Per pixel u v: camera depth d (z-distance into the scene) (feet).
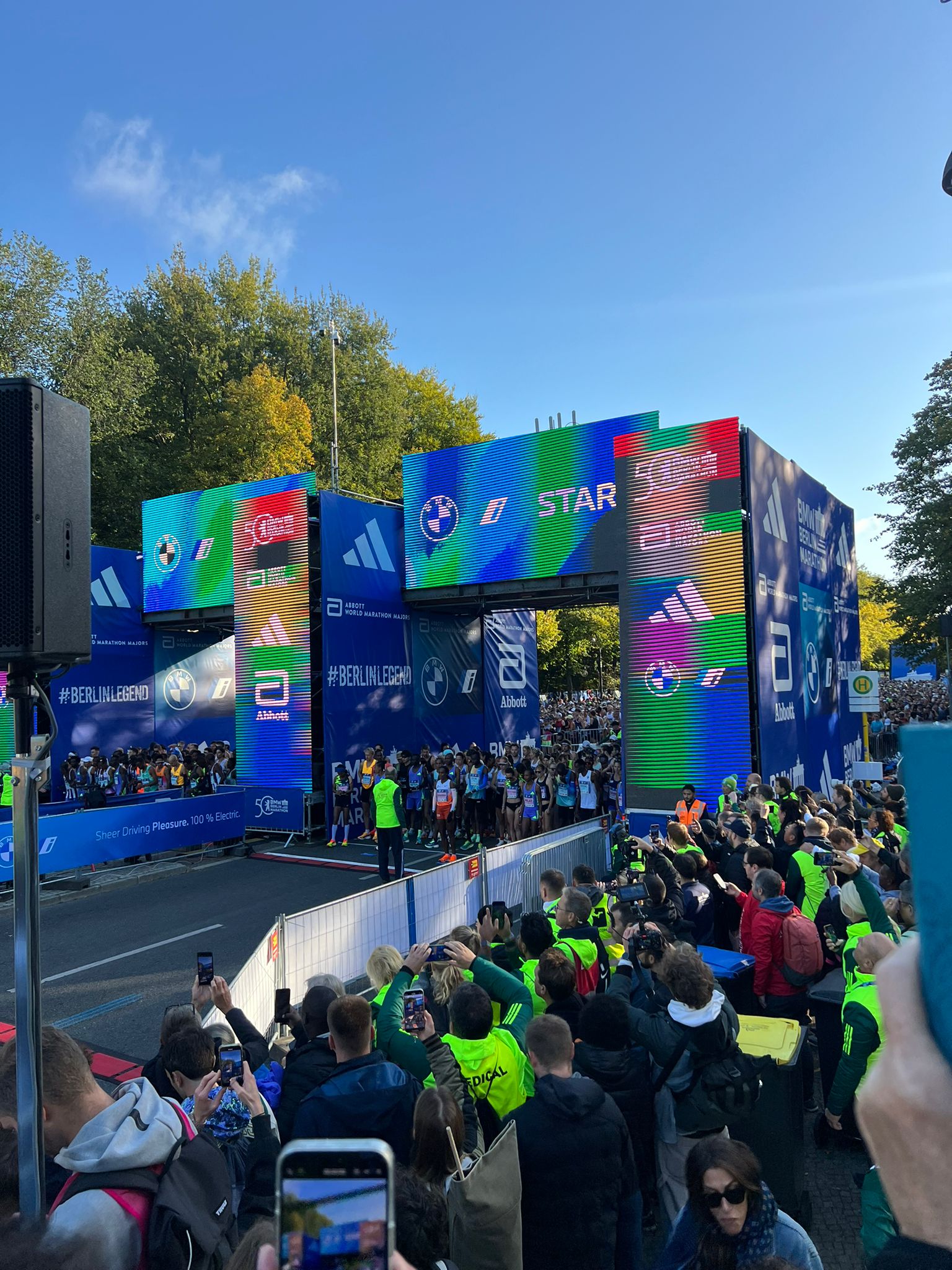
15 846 7.45
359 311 140.46
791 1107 13.66
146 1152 6.40
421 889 28.30
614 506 53.47
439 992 15.20
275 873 47.55
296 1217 3.35
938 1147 1.49
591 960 16.37
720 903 24.80
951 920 1.33
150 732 78.48
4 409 7.80
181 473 110.42
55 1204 6.48
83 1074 7.26
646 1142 12.60
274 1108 12.60
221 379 122.42
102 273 104.78
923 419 90.22
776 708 49.34
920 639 92.12
